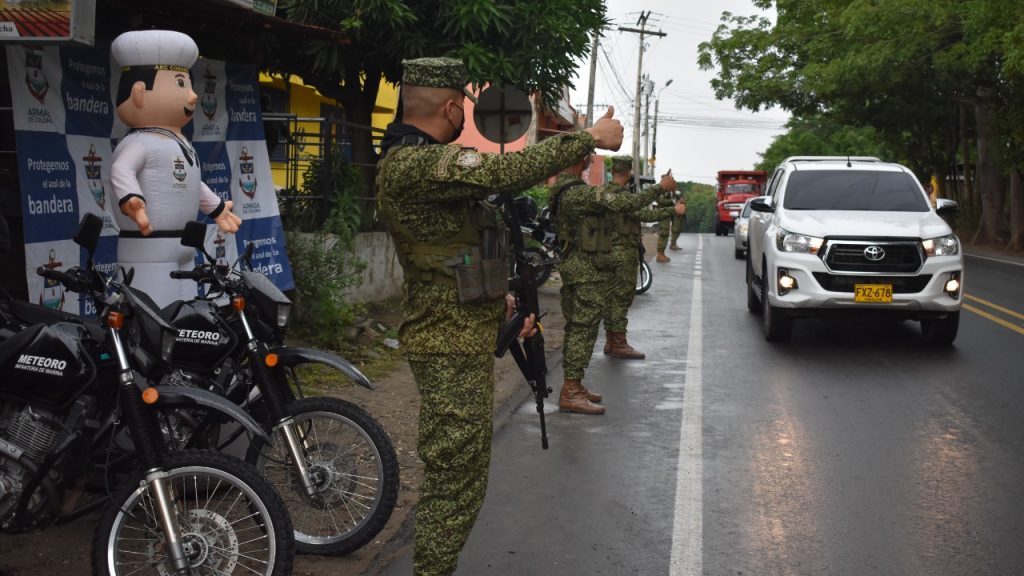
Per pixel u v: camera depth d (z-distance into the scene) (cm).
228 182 894
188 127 841
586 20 1264
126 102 569
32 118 664
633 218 979
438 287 354
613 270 754
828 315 1022
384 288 1252
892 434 684
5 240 439
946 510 525
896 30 2630
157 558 384
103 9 776
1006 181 3644
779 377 888
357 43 1212
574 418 734
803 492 555
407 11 1123
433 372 361
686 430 695
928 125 3678
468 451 363
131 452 414
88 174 720
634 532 492
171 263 570
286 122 1170
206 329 449
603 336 1145
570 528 497
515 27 1182
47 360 389
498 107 729
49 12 552
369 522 447
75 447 400
